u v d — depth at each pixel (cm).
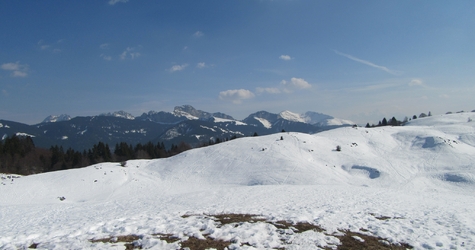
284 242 1106
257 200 2230
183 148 12006
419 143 5619
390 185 3838
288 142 5853
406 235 1205
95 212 2177
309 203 2020
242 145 5975
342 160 5025
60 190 3941
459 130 6338
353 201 2114
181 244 1084
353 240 1155
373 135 6531
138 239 1147
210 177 4662
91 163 9881
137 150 11675
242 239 1129
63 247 1048
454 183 3769
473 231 1242
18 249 1065
